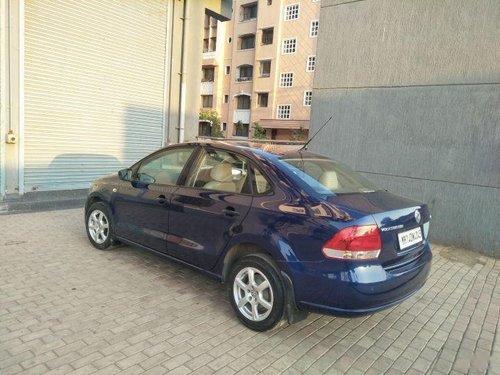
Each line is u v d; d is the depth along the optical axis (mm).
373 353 3232
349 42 7293
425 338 3541
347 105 7379
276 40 38094
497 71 5840
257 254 3332
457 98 6199
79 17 7562
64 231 6039
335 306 2936
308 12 36031
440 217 6477
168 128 9891
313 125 7832
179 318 3553
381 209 3160
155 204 4277
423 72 6508
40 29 6969
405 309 4129
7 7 6484
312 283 2990
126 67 8633
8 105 6703
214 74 45000
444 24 6262
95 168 8289
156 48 9250
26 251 5027
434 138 6461
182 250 3977
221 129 45438
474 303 4367
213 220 3670
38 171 7273
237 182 3664
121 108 8664
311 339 3373
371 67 7059
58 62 7328
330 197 3195
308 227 3033
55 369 2709
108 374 2691
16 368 2695
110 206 4957
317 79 7730
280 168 3461
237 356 3023
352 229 2881
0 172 6742
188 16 9797
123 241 4863
